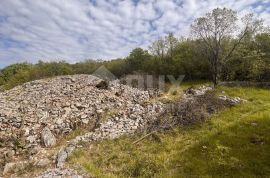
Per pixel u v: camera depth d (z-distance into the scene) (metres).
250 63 28.67
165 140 11.61
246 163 8.75
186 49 38.12
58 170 9.33
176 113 14.47
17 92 20.75
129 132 12.85
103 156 10.49
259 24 27.98
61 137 12.87
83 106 16.02
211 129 12.35
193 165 9.12
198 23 28.00
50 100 17.16
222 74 30.23
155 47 41.12
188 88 24.95
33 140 12.04
